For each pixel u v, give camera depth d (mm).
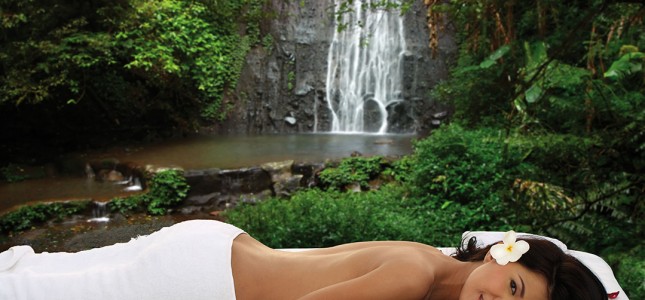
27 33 9078
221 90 11578
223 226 1862
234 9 11891
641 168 3955
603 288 1534
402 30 11977
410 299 1547
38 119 9961
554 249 1550
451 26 11578
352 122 11906
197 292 1691
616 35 5066
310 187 7773
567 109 4934
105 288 1704
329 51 12172
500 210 4781
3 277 1739
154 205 7230
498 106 6824
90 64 9133
